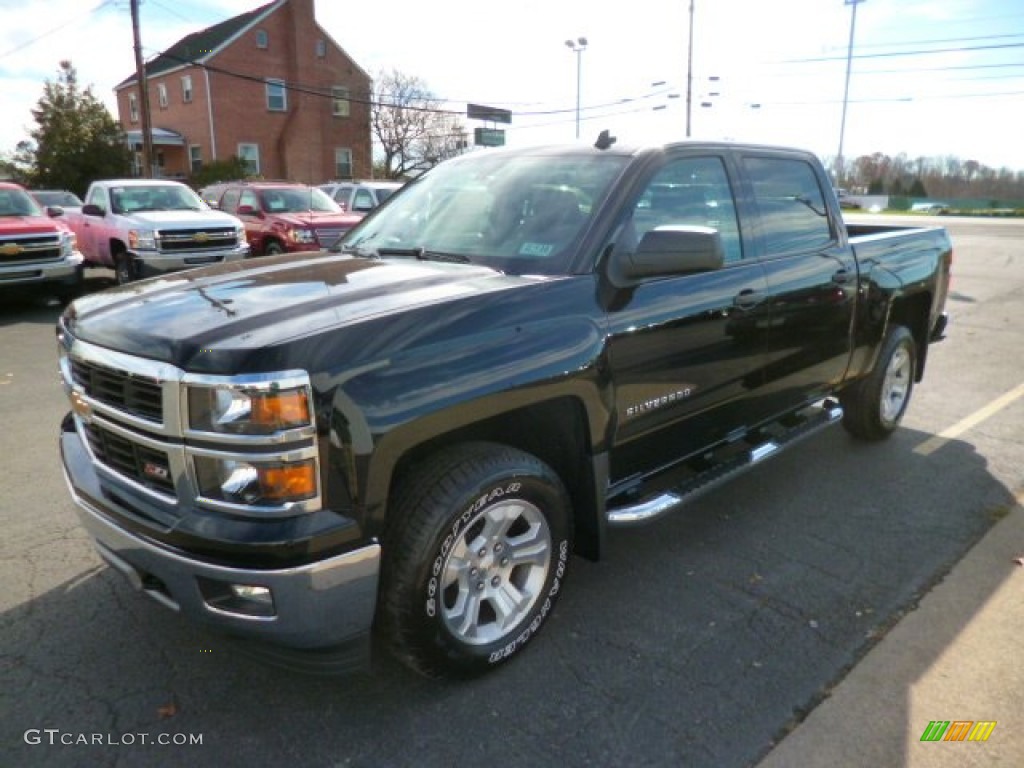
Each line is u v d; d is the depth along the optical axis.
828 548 3.71
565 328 2.71
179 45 38.97
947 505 4.19
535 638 2.93
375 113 46.88
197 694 2.65
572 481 3.01
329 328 2.25
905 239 5.04
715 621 3.09
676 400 3.24
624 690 2.67
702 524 3.98
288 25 36.25
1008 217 48.72
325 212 13.98
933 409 6.01
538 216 3.19
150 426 2.25
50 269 10.58
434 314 2.44
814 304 4.00
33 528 3.87
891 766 2.33
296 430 2.10
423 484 2.45
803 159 4.26
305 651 2.31
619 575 3.46
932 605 3.20
